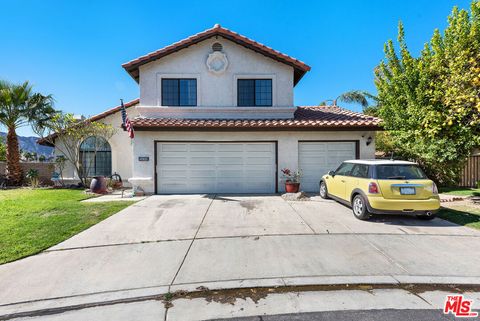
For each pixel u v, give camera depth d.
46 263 4.36
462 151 8.90
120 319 2.98
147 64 11.91
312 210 7.84
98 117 14.42
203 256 4.57
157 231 5.95
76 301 3.31
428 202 6.09
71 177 14.59
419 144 9.98
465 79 7.14
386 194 6.20
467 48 7.50
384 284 3.64
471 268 4.04
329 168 11.45
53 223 6.49
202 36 11.63
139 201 9.35
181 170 11.23
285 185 10.85
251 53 12.12
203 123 10.66
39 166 16.11
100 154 14.85
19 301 3.33
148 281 3.75
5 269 4.16
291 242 5.18
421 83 8.44
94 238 5.51
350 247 4.90
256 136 11.30
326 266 4.14
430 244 5.03
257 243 5.14
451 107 7.54
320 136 11.37
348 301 3.27
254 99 12.19
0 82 14.14
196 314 3.04
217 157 11.28
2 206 8.42
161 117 11.81
